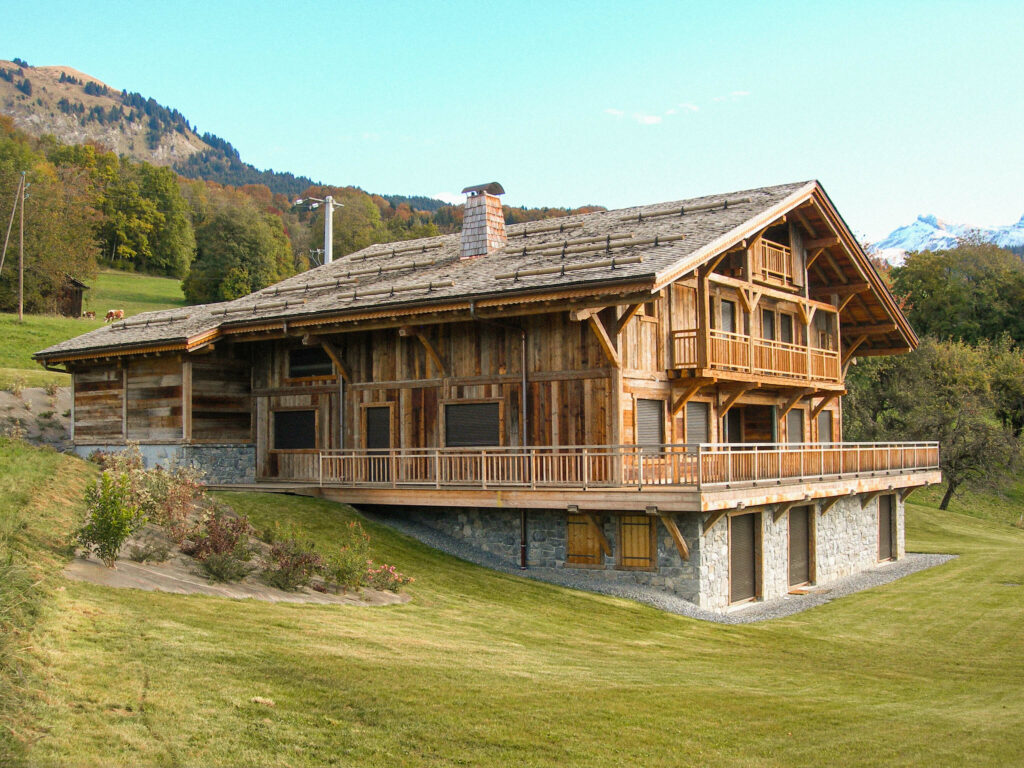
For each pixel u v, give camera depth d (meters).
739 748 9.48
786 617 20.39
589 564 20.72
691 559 19.55
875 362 50.06
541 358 21.91
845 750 9.72
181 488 16.64
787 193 24.67
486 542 22.11
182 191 123.25
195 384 26.19
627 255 20.88
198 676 9.46
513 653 12.85
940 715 11.69
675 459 18.92
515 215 121.19
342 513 21.89
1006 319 76.88
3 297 64.06
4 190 67.75
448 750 8.60
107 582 12.33
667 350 22.95
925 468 32.34
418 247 29.20
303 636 11.66
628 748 9.12
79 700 8.40
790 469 22.61
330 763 8.06
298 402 26.39
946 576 27.62
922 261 79.81
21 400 35.97
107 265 98.38
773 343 25.91
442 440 23.36
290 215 139.75
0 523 12.34
